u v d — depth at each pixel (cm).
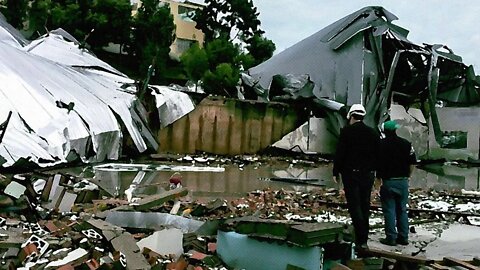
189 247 659
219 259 620
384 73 3338
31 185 916
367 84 3250
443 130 3306
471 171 2633
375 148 725
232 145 2941
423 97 3478
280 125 3108
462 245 798
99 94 2264
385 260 646
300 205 1214
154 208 912
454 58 3384
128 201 991
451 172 2556
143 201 914
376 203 1270
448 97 3553
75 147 1797
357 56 3278
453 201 1404
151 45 4972
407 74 3391
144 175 1719
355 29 3316
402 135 3284
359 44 3303
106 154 2053
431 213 1115
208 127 2866
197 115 2833
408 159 771
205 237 686
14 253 529
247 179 1823
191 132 2809
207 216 948
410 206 1240
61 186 969
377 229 917
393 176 774
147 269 531
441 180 2111
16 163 1453
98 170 1755
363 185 715
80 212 873
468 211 1188
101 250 578
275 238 575
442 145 3303
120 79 2747
